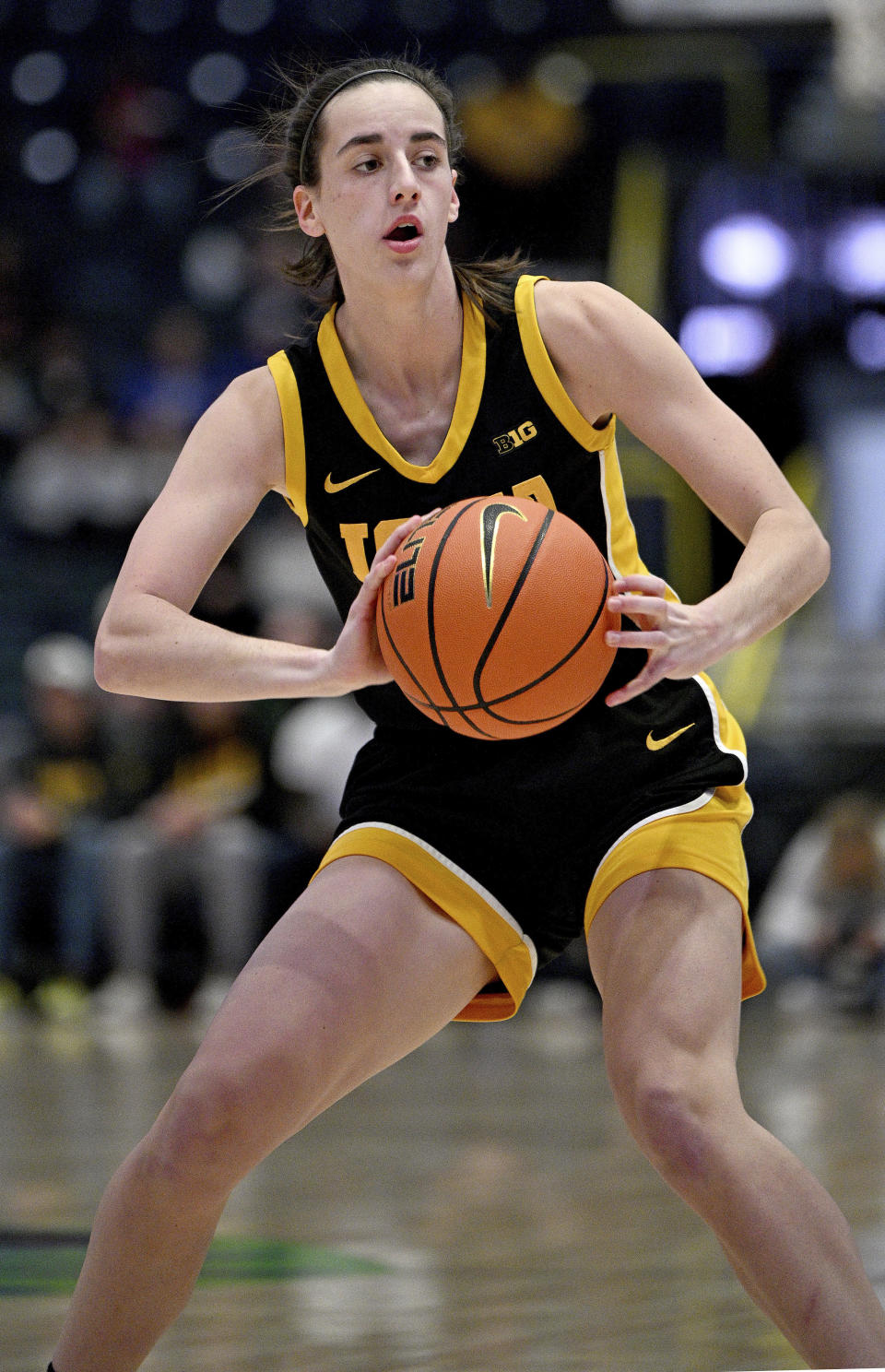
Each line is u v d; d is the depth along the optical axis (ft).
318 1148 40.14
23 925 74.43
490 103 107.96
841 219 105.40
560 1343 21.67
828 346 104.88
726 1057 16.79
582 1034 69.51
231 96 120.37
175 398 103.30
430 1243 28.66
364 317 18.86
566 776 18.56
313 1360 20.98
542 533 17.43
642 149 110.11
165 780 74.33
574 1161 37.63
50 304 113.80
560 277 105.70
